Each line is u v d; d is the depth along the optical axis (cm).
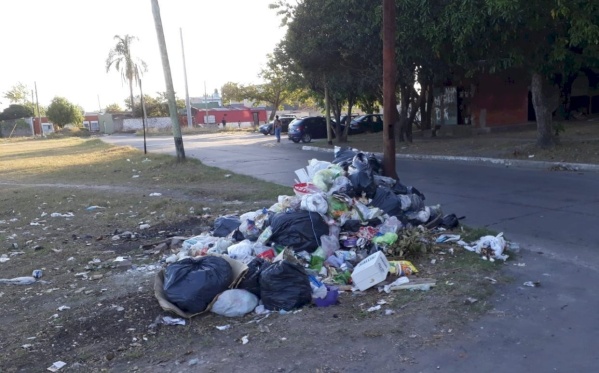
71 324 525
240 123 7600
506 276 595
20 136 7494
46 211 1210
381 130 3503
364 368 409
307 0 2177
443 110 2700
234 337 476
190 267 550
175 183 1583
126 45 6112
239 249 637
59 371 434
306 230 660
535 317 486
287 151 2548
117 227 993
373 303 536
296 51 2198
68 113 8125
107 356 452
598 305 509
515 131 2498
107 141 4603
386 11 958
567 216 861
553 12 1281
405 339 451
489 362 410
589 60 1542
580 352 420
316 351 438
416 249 661
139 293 602
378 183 836
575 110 2883
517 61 1510
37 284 667
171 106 2045
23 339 498
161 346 467
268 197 1205
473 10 1384
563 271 608
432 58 1836
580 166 1350
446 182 1298
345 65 2203
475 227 819
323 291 549
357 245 671
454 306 512
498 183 1234
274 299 533
